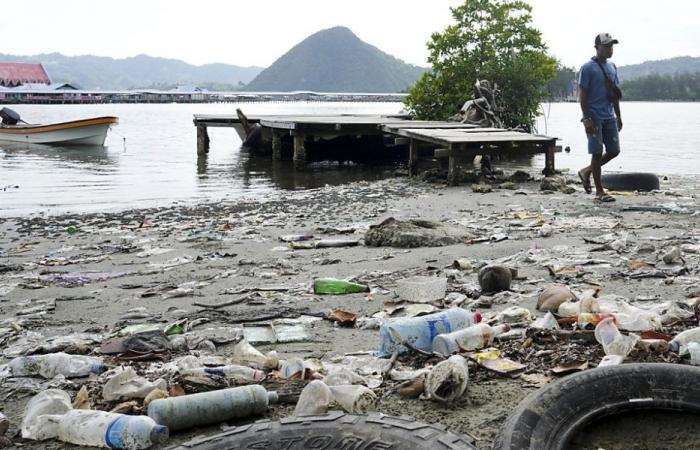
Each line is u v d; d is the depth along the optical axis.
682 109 110.00
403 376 4.47
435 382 4.08
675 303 5.86
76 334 6.13
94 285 8.28
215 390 4.24
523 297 6.50
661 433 3.44
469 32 31.62
